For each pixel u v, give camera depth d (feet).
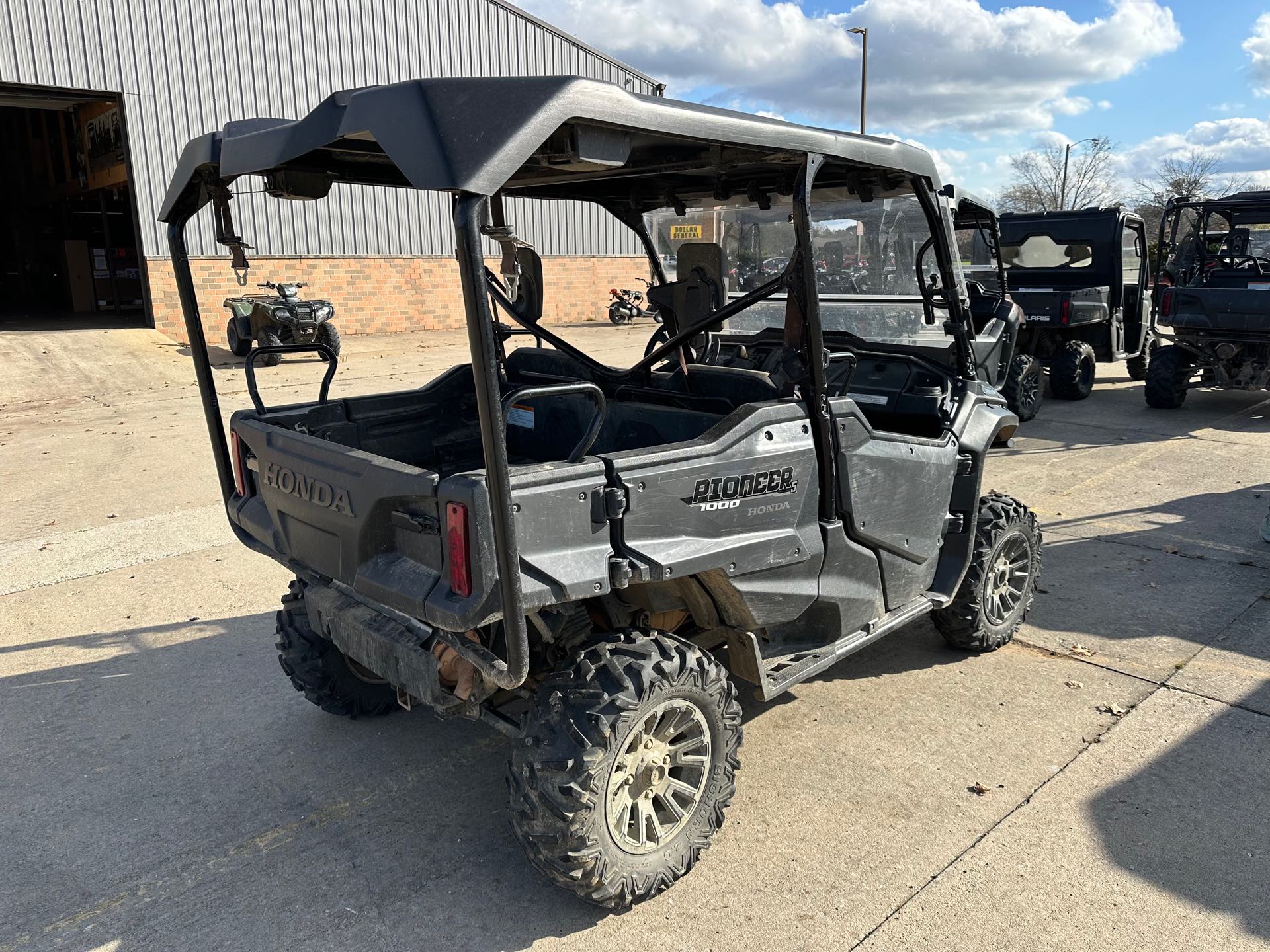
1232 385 29.89
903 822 9.50
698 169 10.34
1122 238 33.76
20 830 9.63
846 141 9.04
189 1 50.19
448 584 7.34
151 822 9.75
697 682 8.32
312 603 9.20
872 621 10.82
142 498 21.93
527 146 6.22
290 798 10.16
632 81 68.90
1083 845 9.07
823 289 12.47
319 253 56.03
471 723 11.80
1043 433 28.66
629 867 8.06
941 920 8.09
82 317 61.41
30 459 26.25
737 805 9.82
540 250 64.59
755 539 8.75
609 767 7.67
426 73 59.16
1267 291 28.37
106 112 57.88
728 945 7.86
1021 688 12.34
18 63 45.70
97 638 14.32
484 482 6.99
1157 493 21.59
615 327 63.52
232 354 48.01
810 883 8.61
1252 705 11.77
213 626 14.75
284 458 9.10
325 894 8.63
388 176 10.52
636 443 10.90
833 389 10.61
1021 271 36.24
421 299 60.64
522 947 7.91
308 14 54.29
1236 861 8.80
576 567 7.43
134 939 8.08
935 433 12.48
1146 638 13.83
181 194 9.48
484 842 9.39
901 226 12.16
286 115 54.29
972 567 12.56
